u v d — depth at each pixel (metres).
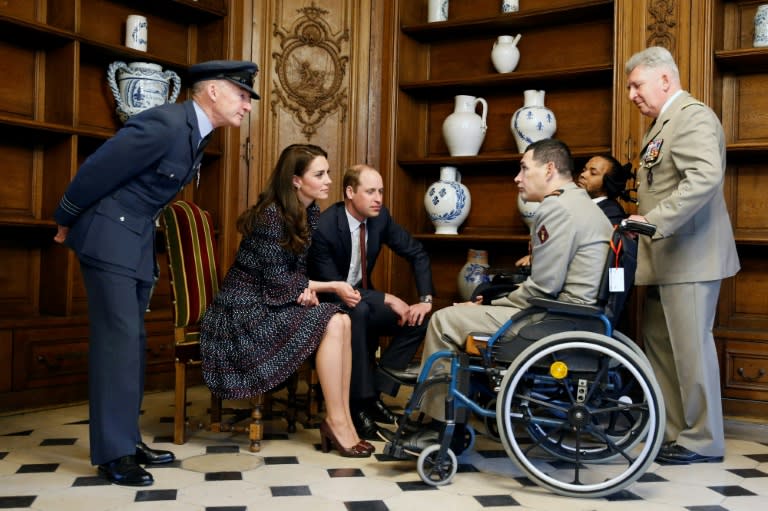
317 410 3.81
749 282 4.23
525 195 3.06
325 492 2.64
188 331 3.30
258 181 4.88
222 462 2.99
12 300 4.18
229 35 4.84
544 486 2.66
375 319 3.51
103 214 2.71
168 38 4.86
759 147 3.96
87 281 2.74
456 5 5.18
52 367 3.99
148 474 2.69
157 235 4.69
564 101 4.84
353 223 3.69
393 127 5.04
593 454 2.96
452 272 5.19
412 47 5.17
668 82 3.26
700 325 3.13
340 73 5.03
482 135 4.92
